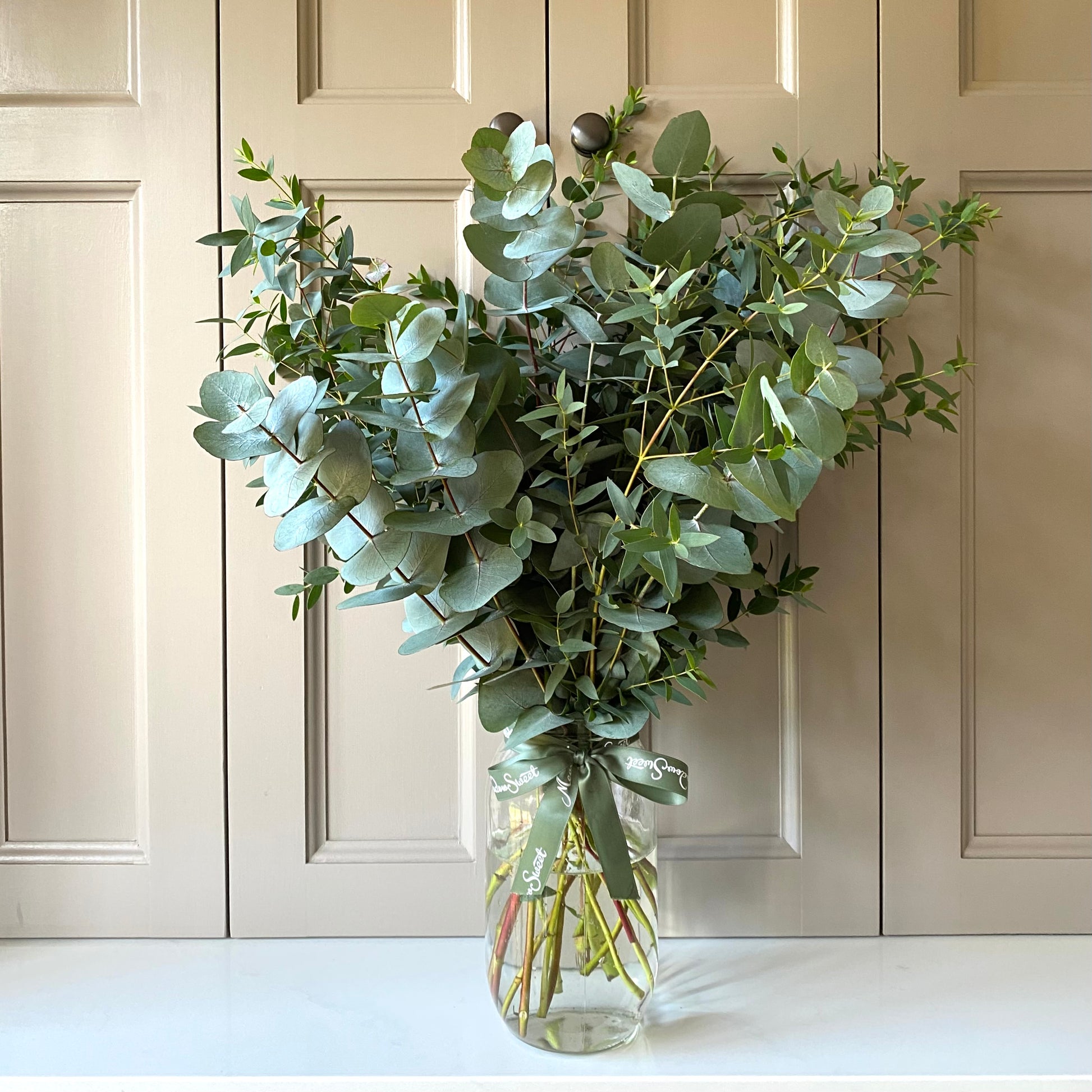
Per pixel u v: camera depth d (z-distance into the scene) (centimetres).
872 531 93
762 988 84
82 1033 77
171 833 94
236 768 94
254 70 92
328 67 93
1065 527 94
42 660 94
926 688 94
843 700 94
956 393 84
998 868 94
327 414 65
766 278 72
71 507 94
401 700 95
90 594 94
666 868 94
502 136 63
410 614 72
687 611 74
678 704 95
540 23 92
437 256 93
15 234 94
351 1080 71
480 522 64
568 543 70
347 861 94
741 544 67
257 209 93
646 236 80
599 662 75
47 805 94
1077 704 94
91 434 94
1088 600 94
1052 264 93
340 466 60
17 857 94
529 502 66
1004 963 89
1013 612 94
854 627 94
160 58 92
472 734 94
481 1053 75
